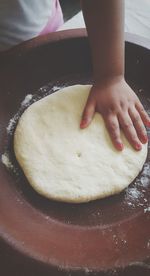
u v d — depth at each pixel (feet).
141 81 2.19
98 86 1.97
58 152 1.88
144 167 1.91
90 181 1.80
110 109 1.93
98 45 1.93
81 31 2.09
